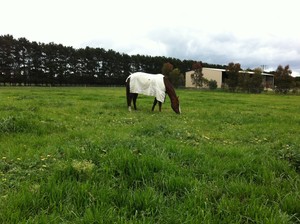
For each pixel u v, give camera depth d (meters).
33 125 8.66
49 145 6.80
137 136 7.97
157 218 3.33
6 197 3.71
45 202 3.58
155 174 4.57
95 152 5.44
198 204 3.67
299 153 5.75
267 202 3.82
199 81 75.19
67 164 4.79
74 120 11.15
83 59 98.25
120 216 3.33
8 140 7.25
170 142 6.98
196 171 4.99
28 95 26.11
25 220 3.14
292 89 69.12
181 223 3.18
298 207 3.61
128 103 16.19
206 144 7.44
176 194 4.11
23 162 5.36
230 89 66.62
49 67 89.19
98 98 24.52
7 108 13.34
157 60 114.38
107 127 9.77
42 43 92.19
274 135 9.48
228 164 5.36
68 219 3.30
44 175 4.55
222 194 4.04
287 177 4.80
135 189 4.09
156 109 17.62
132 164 4.82
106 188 3.97
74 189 3.89
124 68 107.25
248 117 14.30
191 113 15.59
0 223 3.10
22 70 87.31
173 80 76.88
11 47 84.75
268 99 36.00
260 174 4.89
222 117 14.03
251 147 7.24
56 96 25.98
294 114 17.33
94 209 3.40
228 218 3.33
